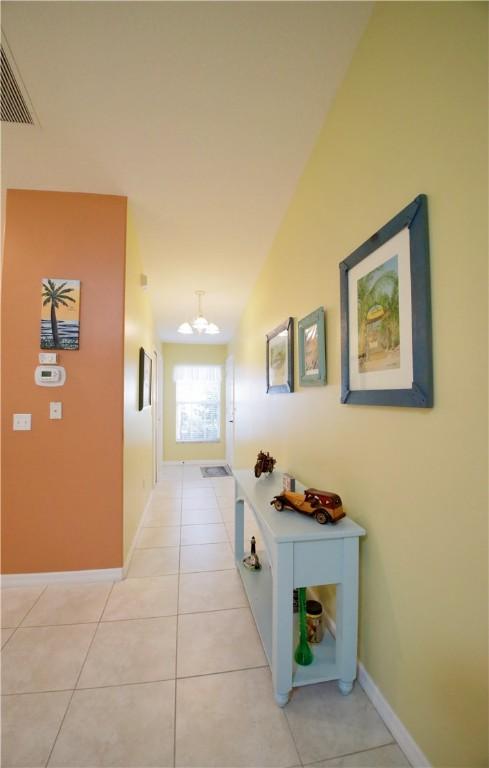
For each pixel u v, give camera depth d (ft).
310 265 6.04
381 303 3.67
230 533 9.26
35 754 3.39
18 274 6.78
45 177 6.54
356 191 4.32
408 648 3.30
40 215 6.91
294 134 5.55
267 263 9.78
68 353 6.85
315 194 5.77
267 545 4.18
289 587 3.86
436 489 2.91
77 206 7.02
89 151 5.87
